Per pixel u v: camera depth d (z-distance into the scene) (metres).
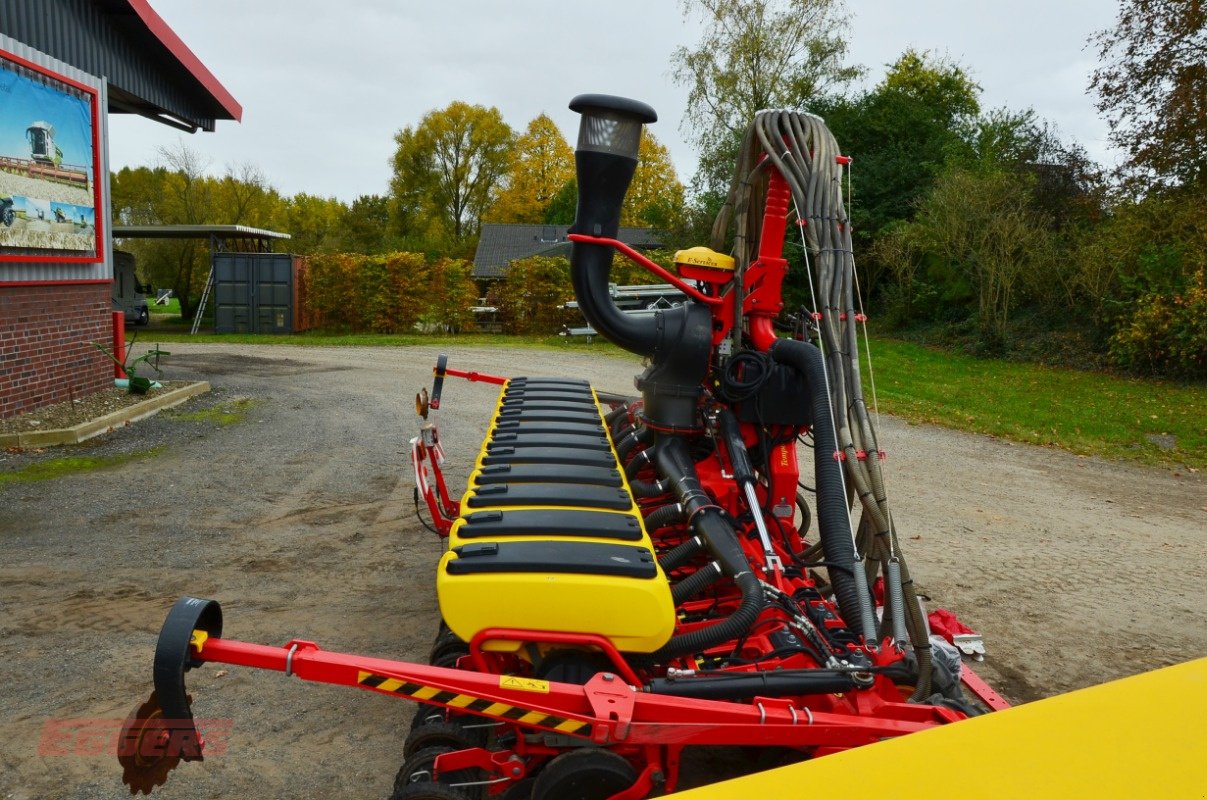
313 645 2.63
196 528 6.99
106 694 4.29
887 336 23.53
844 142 27.84
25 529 6.80
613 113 4.19
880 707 2.90
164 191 42.06
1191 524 8.27
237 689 4.43
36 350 10.49
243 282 25.36
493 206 56.19
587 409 5.22
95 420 10.26
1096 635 5.50
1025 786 0.92
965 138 30.66
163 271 32.34
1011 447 11.72
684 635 3.15
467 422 11.76
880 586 3.79
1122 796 0.90
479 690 2.60
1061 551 7.29
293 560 6.34
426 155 57.44
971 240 20.89
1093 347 18.19
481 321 26.69
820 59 27.89
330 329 25.88
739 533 4.20
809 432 4.61
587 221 4.32
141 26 12.29
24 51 9.89
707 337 4.46
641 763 2.88
